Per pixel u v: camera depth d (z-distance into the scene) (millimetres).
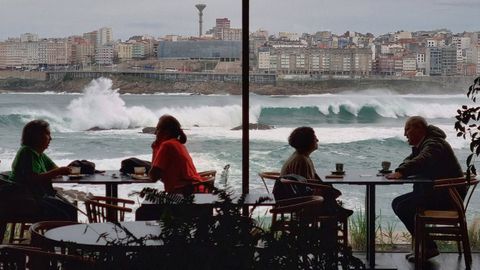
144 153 17516
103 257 2518
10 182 6480
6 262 3693
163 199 2627
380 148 18969
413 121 7059
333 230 2545
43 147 6816
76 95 21406
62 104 21312
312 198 5793
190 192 2723
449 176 6816
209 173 7559
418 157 6816
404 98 23781
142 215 5840
